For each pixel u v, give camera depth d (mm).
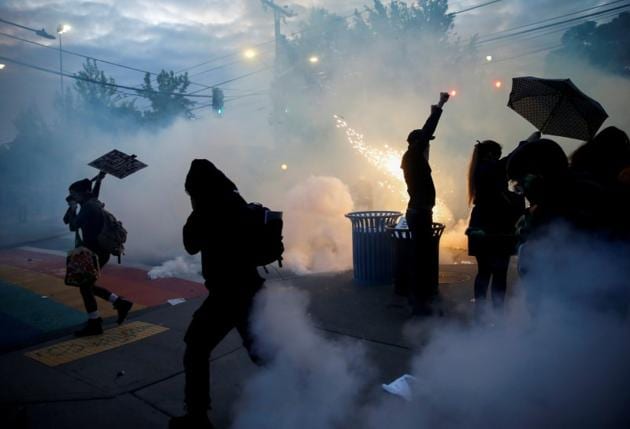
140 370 4293
